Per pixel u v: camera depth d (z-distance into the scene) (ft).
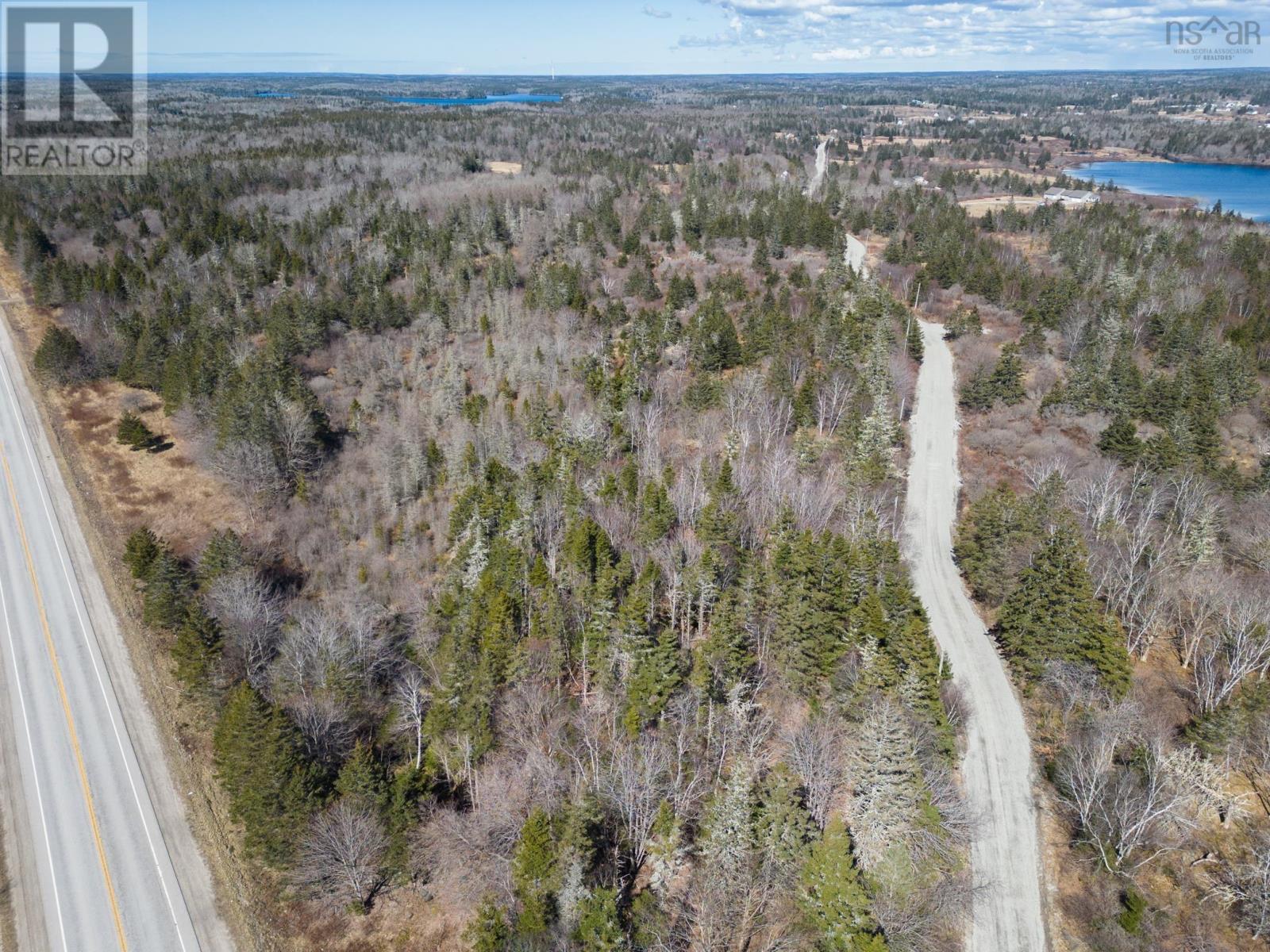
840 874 144.36
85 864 173.06
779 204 553.23
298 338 371.35
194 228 481.05
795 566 198.80
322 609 239.91
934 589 246.47
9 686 219.20
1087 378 324.80
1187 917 155.33
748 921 146.82
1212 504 246.68
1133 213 563.07
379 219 519.19
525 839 148.05
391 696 206.90
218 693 204.13
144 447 326.24
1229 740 175.83
